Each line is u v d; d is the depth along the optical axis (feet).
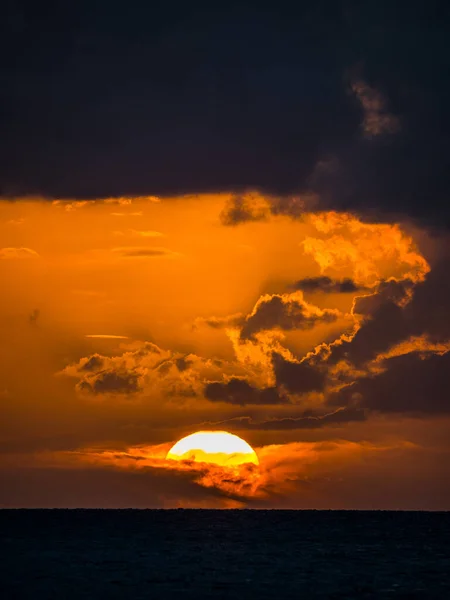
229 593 409.28
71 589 417.08
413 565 522.47
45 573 472.03
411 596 407.44
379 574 477.77
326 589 423.23
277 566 510.99
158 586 427.33
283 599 395.34
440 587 432.66
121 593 406.82
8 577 455.63
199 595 403.54
